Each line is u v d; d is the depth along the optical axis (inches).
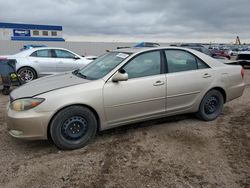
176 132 179.9
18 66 381.7
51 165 135.3
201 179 122.5
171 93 177.2
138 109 167.3
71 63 424.2
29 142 163.3
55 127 144.9
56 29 1332.4
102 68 173.0
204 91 192.5
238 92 213.8
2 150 152.3
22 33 1247.5
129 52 175.5
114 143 162.1
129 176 125.0
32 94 145.9
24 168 132.1
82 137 154.7
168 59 180.2
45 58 403.9
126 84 160.9
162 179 122.5
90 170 130.6
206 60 197.5
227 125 194.4
